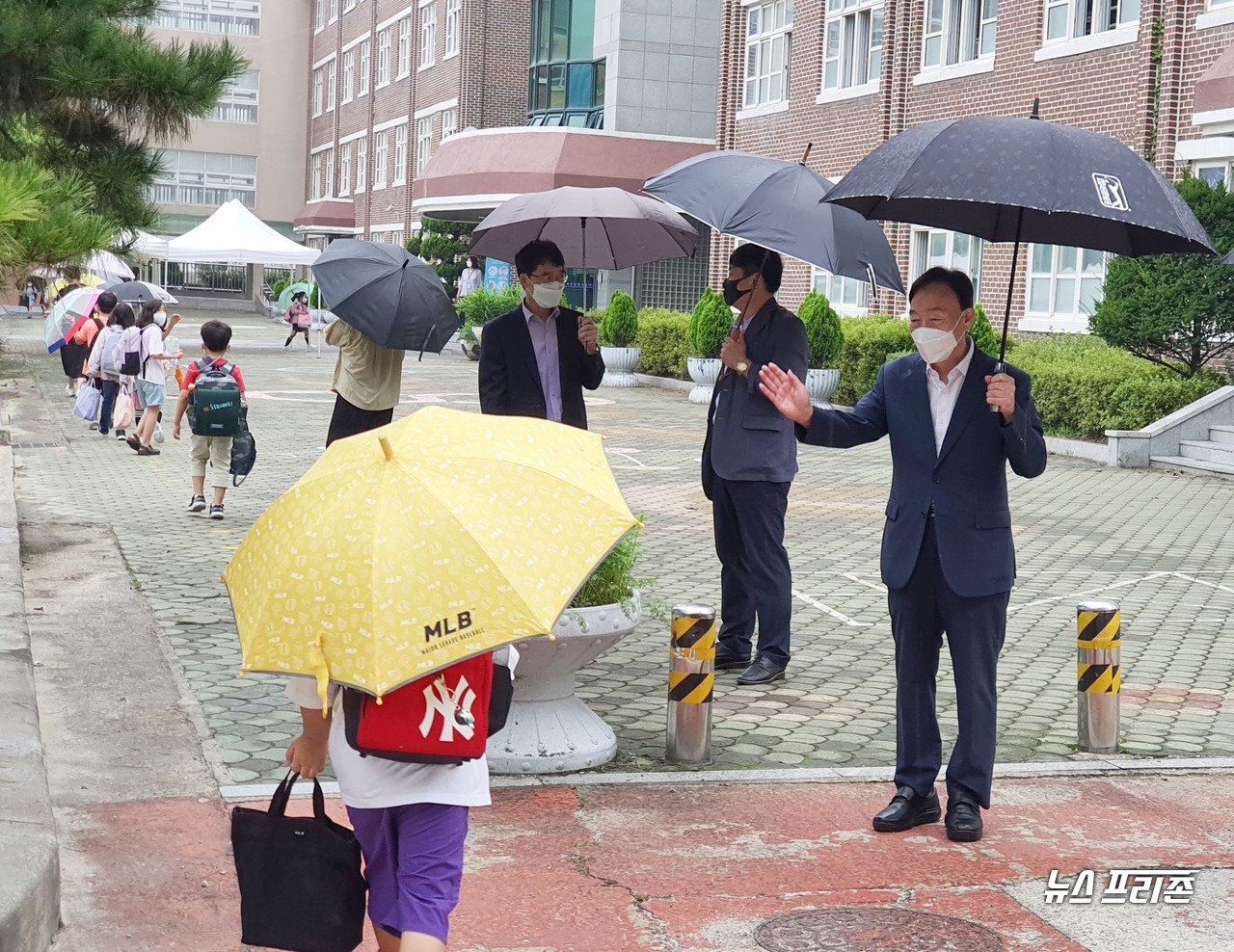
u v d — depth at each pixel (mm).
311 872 3195
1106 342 17500
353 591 2857
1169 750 6383
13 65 15070
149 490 13500
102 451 16406
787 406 5027
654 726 6609
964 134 4648
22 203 7852
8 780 4773
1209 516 13422
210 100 15578
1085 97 20750
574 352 7168
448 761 3100
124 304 17234
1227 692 7414
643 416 22234
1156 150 19234
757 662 7379
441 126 48125
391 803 3170
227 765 5805
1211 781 5914
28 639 6934
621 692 7219
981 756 5152
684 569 10391
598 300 36125
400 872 3203
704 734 6008
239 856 3225
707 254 36406
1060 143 4598
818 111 27812
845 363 23172
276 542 2992
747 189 6578
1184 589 10102
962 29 23922
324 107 63719
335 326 9695
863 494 14445
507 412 7078
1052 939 4297
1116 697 6309
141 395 16016
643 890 4613
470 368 31828
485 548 2891
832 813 5402
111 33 15195
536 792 5562
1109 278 17188
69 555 10203
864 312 25953
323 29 63625
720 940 4246
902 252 24438
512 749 5777
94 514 12086
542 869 4777
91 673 7121
